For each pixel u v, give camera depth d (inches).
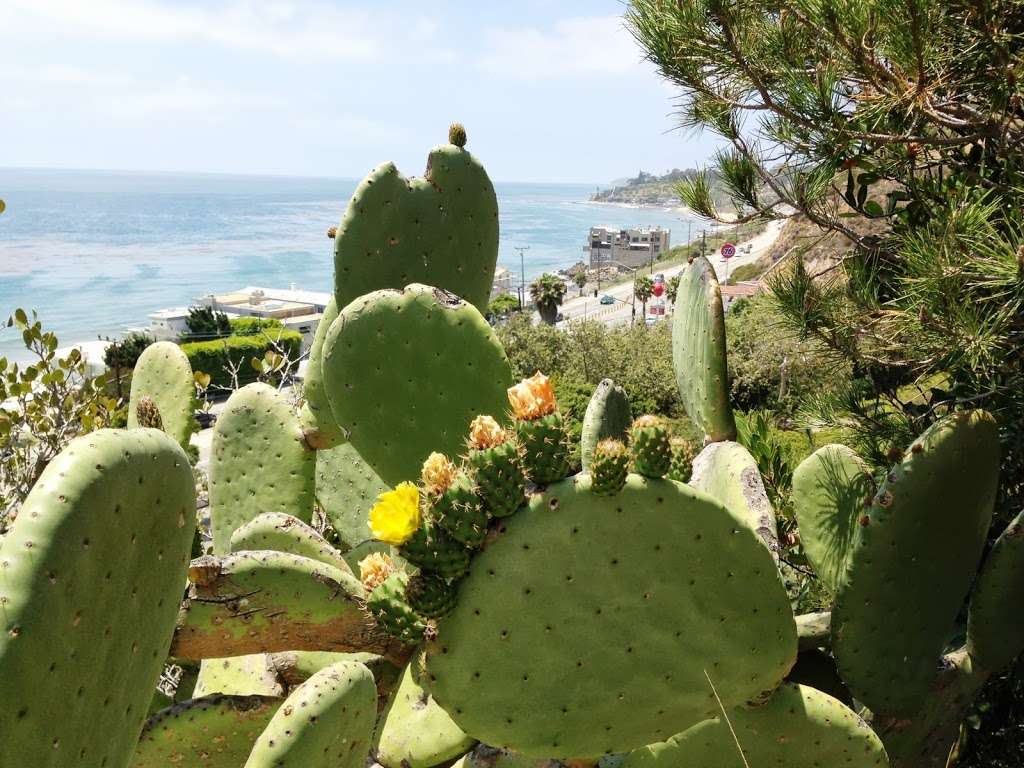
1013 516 109.0
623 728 69.2
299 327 1685.5
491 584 62.7
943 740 90.8
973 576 85.6
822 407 117.2
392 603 65.4
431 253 116.6
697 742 76.3
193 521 59.2
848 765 75.4
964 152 116.3
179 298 3954.2
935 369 105.0
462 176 117.3
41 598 44.9
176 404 148.0
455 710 65.8
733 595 68.8
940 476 77.6
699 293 113.4
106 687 51.5
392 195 113.2
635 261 4456.2
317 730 61.2
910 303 92.4
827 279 117.5
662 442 65.4
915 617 82.8
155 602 55.9
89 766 51.0
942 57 93.4
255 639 78.5
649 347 988.6
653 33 112.7
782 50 106.3
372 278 114.1
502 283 3334.2
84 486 47.4
